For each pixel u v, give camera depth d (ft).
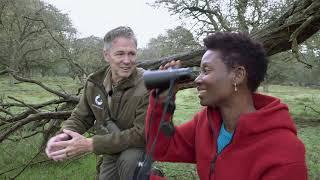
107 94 10.03
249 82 5.67
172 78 5.65
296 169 5.14
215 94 5.65
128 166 9.31
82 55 27.61
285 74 60.59
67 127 10.37
